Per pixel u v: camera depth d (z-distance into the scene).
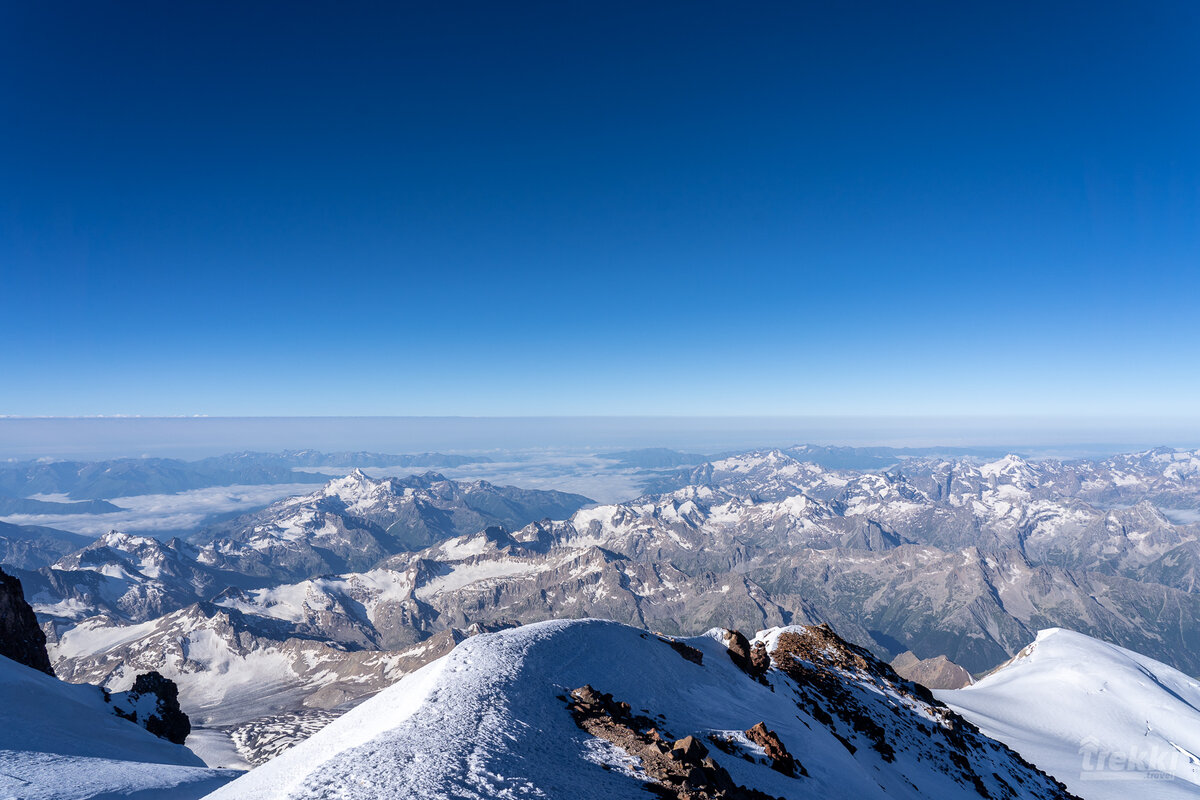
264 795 24.95
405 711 32.97
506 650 44.09
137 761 64.50
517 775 24.19
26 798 39.53
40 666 106.06
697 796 26.86
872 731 73.50
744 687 60.53
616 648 53.88
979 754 92.81
